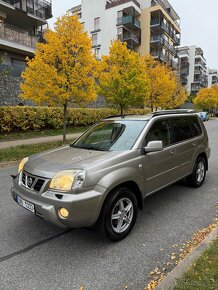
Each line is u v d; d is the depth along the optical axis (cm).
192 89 7644
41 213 304
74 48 999
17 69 1691
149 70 2225
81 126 1839
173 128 467
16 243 332
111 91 1510
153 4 4312
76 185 294
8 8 2183
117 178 321
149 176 385
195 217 407
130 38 3962
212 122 3316
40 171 323
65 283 258
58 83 1003
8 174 694
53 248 321
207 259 269
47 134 1460
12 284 256
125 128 416
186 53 7094
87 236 350
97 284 256
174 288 228
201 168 559
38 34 2703
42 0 2541
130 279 263
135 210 356
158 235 352
